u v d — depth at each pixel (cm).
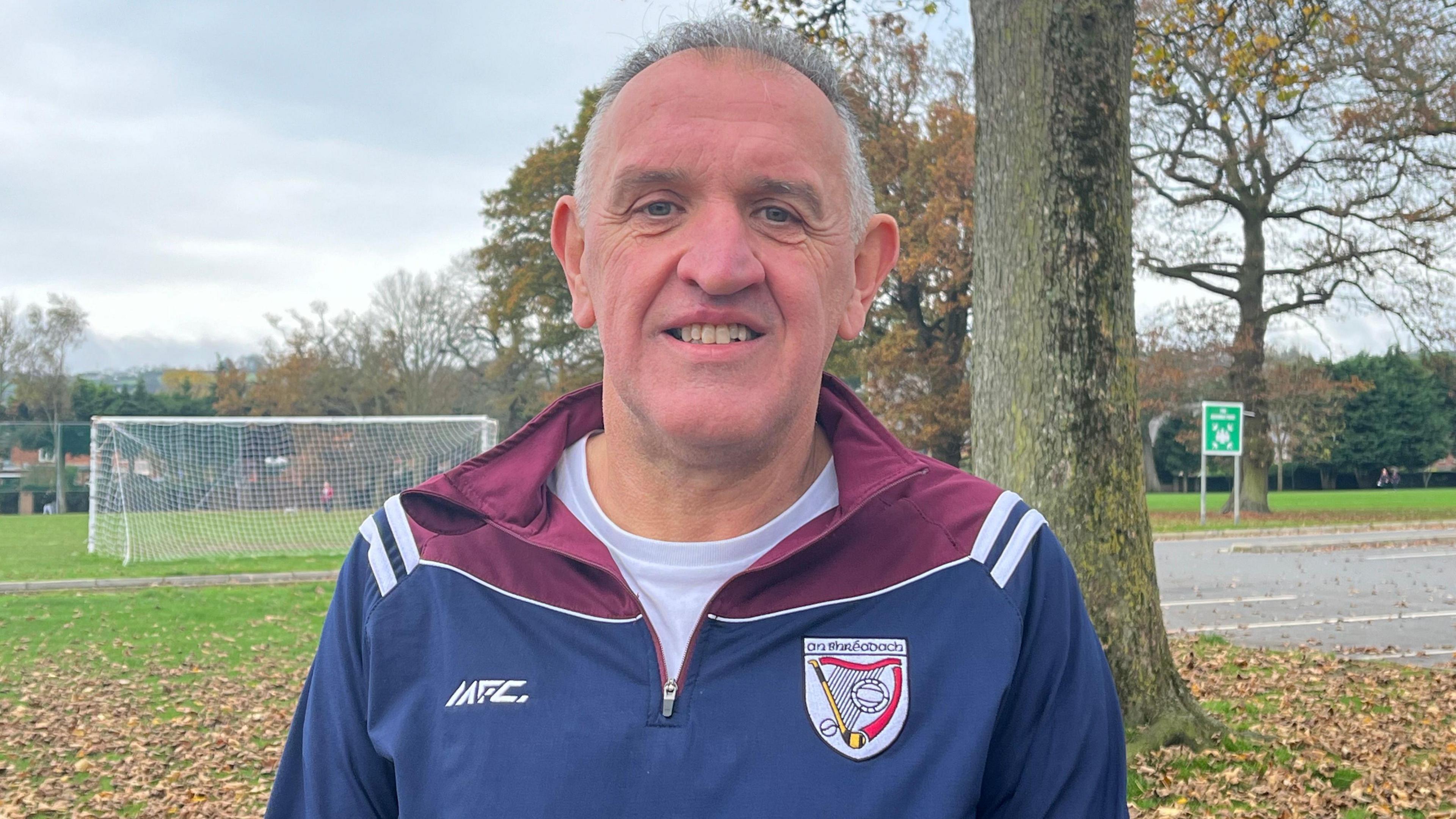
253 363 5022
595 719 127
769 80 133
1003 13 547
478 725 129
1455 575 1538
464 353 4125
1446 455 4969
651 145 129
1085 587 541
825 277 134
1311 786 521
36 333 4612
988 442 557
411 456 2286
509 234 3102
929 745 125
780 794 122
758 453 133
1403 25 1723
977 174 567
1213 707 694
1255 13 902
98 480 2050
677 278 128
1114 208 540
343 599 145
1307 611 1202
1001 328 548
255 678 880
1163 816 483
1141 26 907
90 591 1427
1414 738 614
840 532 135
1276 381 3105
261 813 549
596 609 134
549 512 146
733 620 130
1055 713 135
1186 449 4062
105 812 554
